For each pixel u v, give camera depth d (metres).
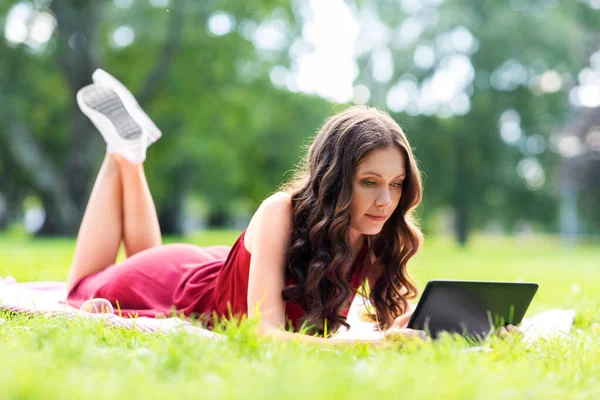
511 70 26.30
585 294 5.98
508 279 8.45
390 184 3.12
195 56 20.75
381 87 25.81
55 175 20.45
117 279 3.91
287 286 3.15
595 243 38.97
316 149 3.20
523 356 2.74
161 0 20.67
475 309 2.91
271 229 3.12
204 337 2.65
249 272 3.26
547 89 27.23
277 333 2.84
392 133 3.08
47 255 9.69
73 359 2.32
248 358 2.44
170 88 20.94
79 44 18.89
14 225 35.22
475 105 26.23
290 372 2.13
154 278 3.90
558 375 2.49
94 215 4.30
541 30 24.97
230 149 24.30
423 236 3.45
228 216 51.03
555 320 4.26
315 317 3.11
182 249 4.07
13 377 1.92
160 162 24.56
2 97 19.61
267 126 26.00
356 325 4.01
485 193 27.02
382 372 2.23
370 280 3.57
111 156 4.34
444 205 28.20
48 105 22.88
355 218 3.11
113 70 21.31
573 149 32.62
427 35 25.42
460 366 2.33
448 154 26.31
